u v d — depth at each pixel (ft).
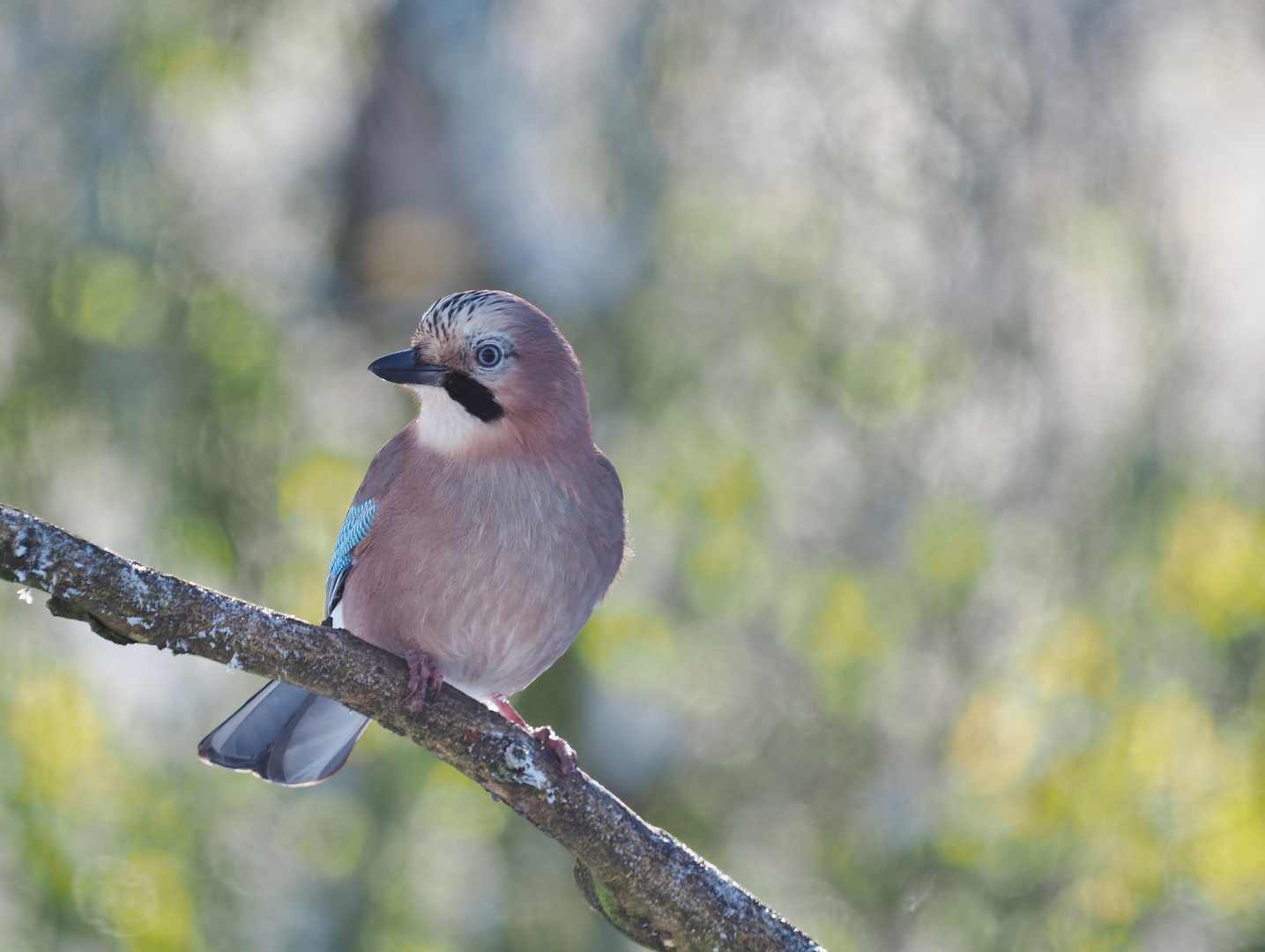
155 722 35.63
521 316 22.18
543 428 21.93
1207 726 33.19
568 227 40.47
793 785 40.63
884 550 40.60
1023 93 39.45
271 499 36.73
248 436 36.65
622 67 39.11
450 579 21.52
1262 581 33.60
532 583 21.63
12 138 35.76
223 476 36.40
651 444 38.83
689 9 39.19
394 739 37.35
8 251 35.63
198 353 36.22
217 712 36.37
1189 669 33.78
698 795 40.91
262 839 36.70
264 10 37.70
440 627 21.88
